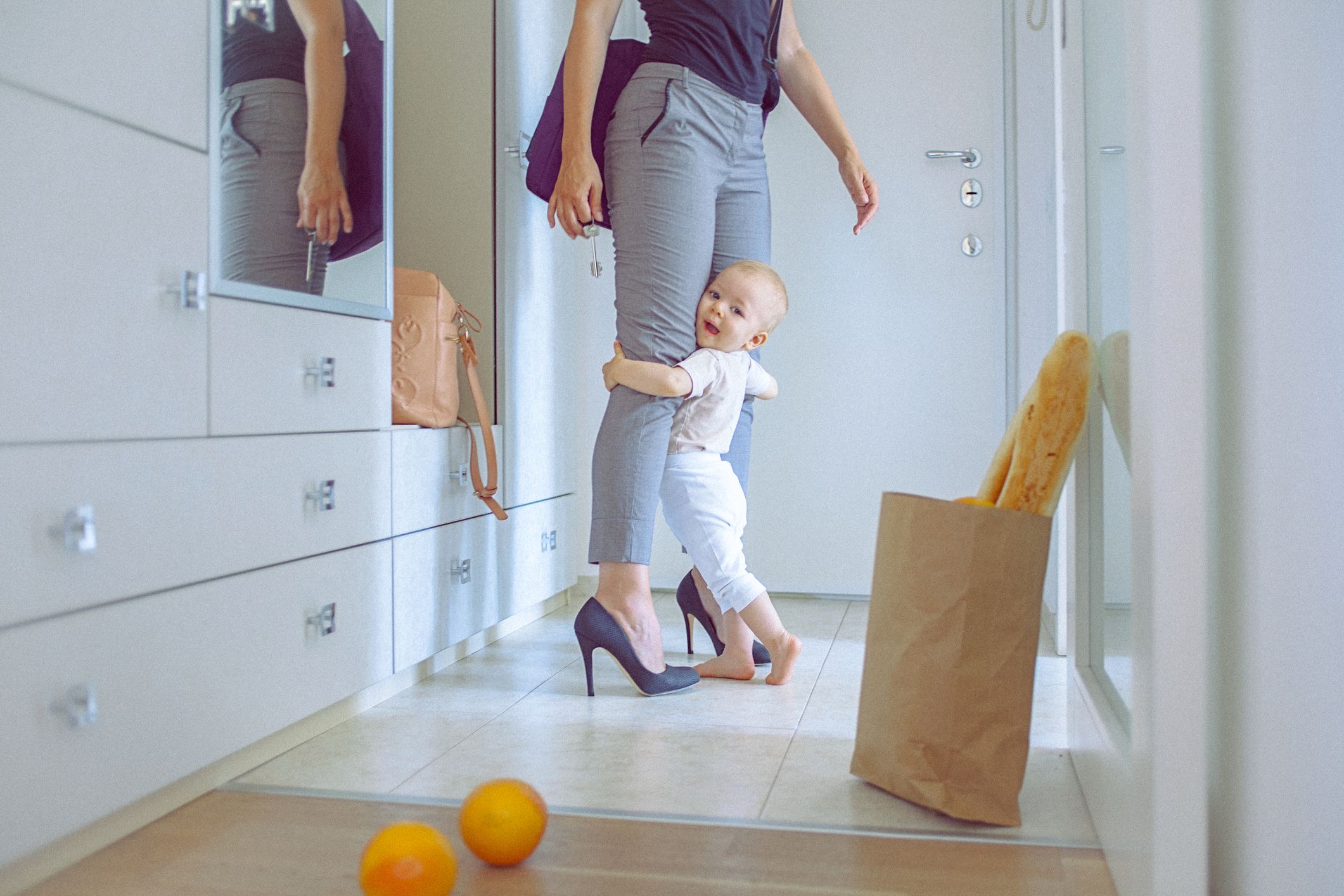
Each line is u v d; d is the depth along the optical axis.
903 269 2.79
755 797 1.32
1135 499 0.97
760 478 2.88
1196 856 0.88
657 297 1.90
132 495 1.18
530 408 2.46
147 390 1.21
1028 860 1.12
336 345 1.62
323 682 1.57
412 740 1.58
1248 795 0.88
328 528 1.58
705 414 1.96
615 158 1.93
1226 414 0.92
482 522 2.16
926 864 1.11
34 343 1.05
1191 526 0.88
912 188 2.77
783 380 2.85
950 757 1.24
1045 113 2.14
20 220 1.03
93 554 1.12
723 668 1.99
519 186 2.44
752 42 1.93
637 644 1.85
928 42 2.76
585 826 1.22
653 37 1.92
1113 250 1.15
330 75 1.61
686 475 1.96
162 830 1.21
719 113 1.91
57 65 1.08
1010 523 1.22
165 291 1.24
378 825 1.23
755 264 1.97
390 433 1.77
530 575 2.44
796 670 2.06
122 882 1.06
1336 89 0.87
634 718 1.70
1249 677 0.88
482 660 2.14
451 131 2.38
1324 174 0.87
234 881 1.07
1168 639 0.89
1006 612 1.23
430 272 2.36
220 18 1.34
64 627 1.08
